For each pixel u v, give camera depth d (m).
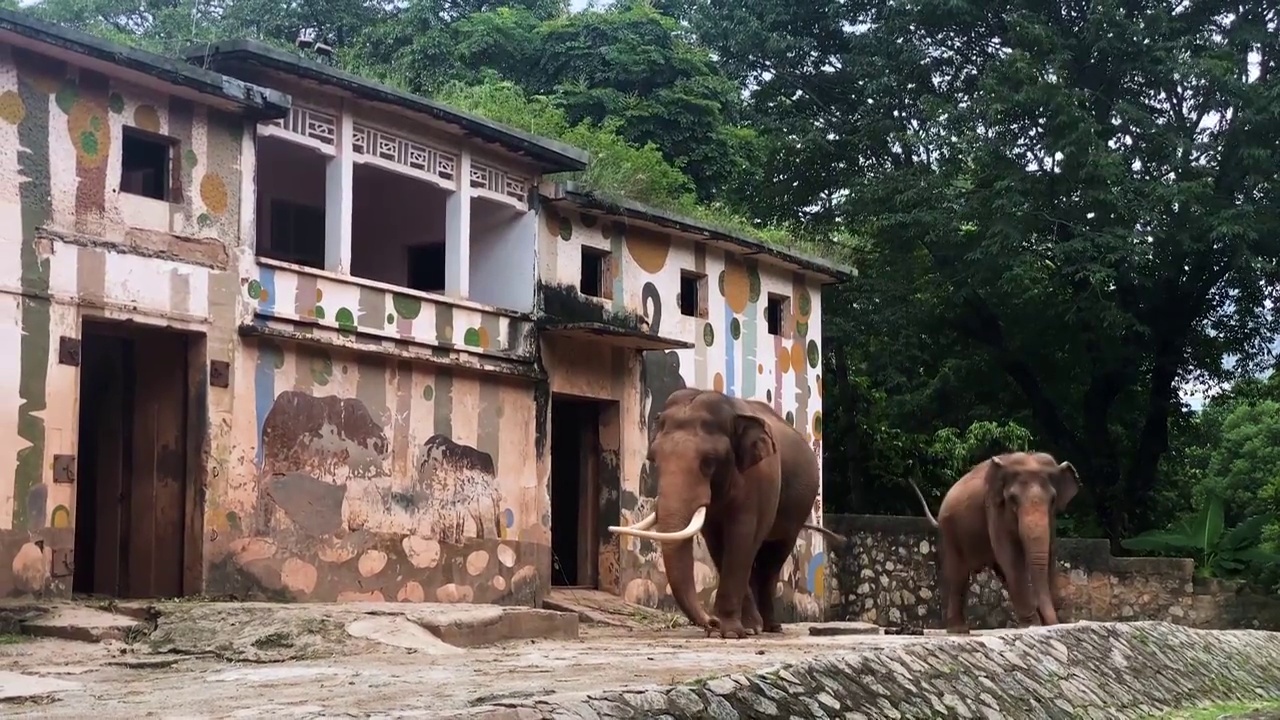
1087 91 22.48
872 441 25.62
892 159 25.27
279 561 12.66
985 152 22.33
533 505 15.57
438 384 14.52
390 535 13.82
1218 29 23.69
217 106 12.41
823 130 25.61
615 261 17.03
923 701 7.38
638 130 25.59
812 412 20.31
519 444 15.46
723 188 26.62
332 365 13.39
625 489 16.83
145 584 12.38
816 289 20.66
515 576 15.24
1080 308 23.86
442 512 14.44
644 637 11.29
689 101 26.00
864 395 26.22
